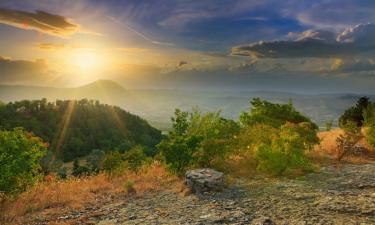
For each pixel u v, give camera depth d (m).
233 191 12.30
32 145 12.76
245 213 9.76
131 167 18.28
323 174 14.64
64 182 15.18
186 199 11.67
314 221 8.76
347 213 9.24
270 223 8.81
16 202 11.74
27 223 9.83
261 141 17.08
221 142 15.55
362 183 12.56
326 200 10.51
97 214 10.37
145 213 10.33
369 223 8.43
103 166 17.92
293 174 14.67
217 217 9.46
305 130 18.75
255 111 25.62
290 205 10.25
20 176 12.42
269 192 11.91
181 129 17.62
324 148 21.61
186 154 15.23
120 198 12.30
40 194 12.90
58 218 10.22
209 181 12.46
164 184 14.07
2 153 11.88
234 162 16.92
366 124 24.78
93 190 13.51
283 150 15.09
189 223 9.12
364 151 19.92
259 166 14.90
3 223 9.82
